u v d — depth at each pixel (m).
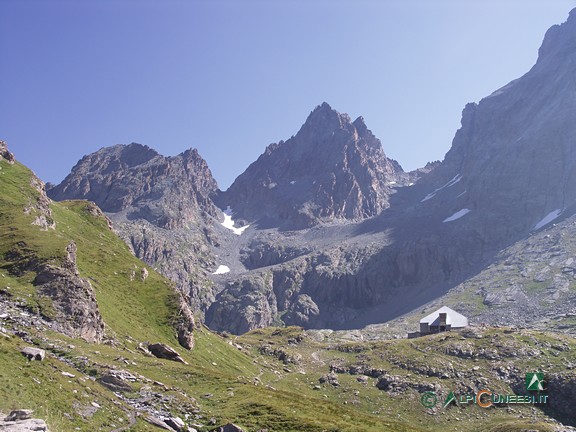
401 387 161.38
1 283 90.00
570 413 142.50
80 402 50.94
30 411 40.81
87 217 192.62
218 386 79.38
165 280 159.38
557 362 169.12
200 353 135.00
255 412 67.56
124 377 67.69
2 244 106.75
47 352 69.81
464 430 132.50
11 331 72.50
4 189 147.62
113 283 136.88
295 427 62.72
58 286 93.62
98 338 92.69
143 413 56.50
